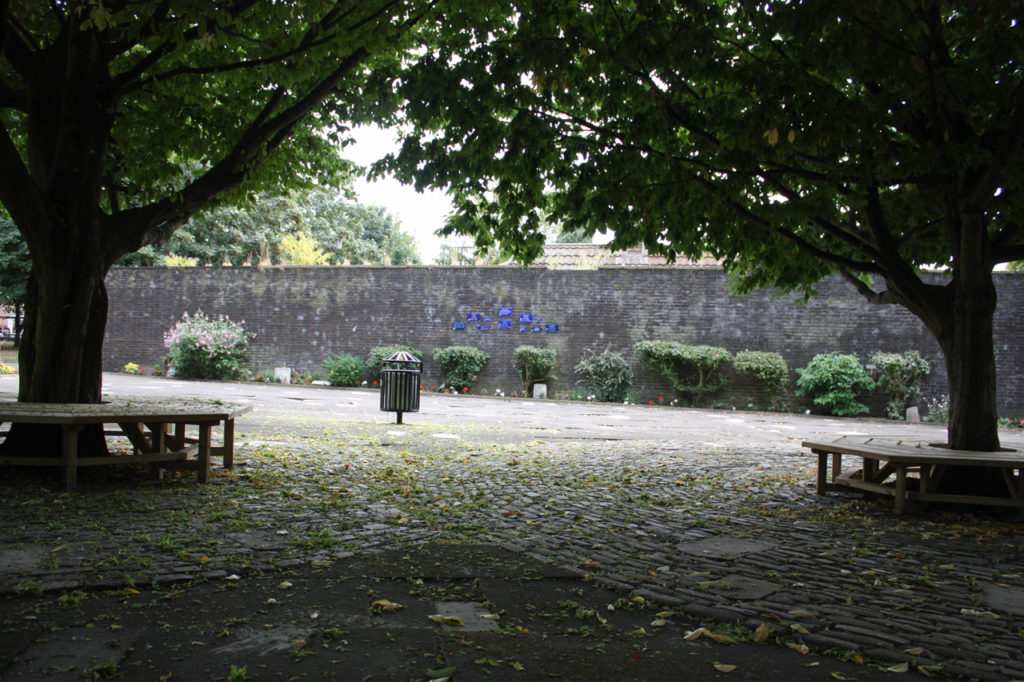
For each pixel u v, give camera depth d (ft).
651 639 10.10
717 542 16.05
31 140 21.49
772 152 20.81
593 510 19.21
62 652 8.87
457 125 21.54
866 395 63.36
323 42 21.02
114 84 21.06
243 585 11.77
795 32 16.15
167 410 20.24
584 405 64.03
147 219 23.13
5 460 18.43
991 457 18.95
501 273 71.67
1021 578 13.78
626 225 23.48
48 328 20.90
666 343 66.23
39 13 22.04
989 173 18.80
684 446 35.53
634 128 20.74
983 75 17.72
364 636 9.81
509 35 23.21
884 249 22.68
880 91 20.29
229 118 27.63
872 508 20.92
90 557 12.71
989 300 21.40
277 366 75.72
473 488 21.80
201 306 77.56
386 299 74.02
